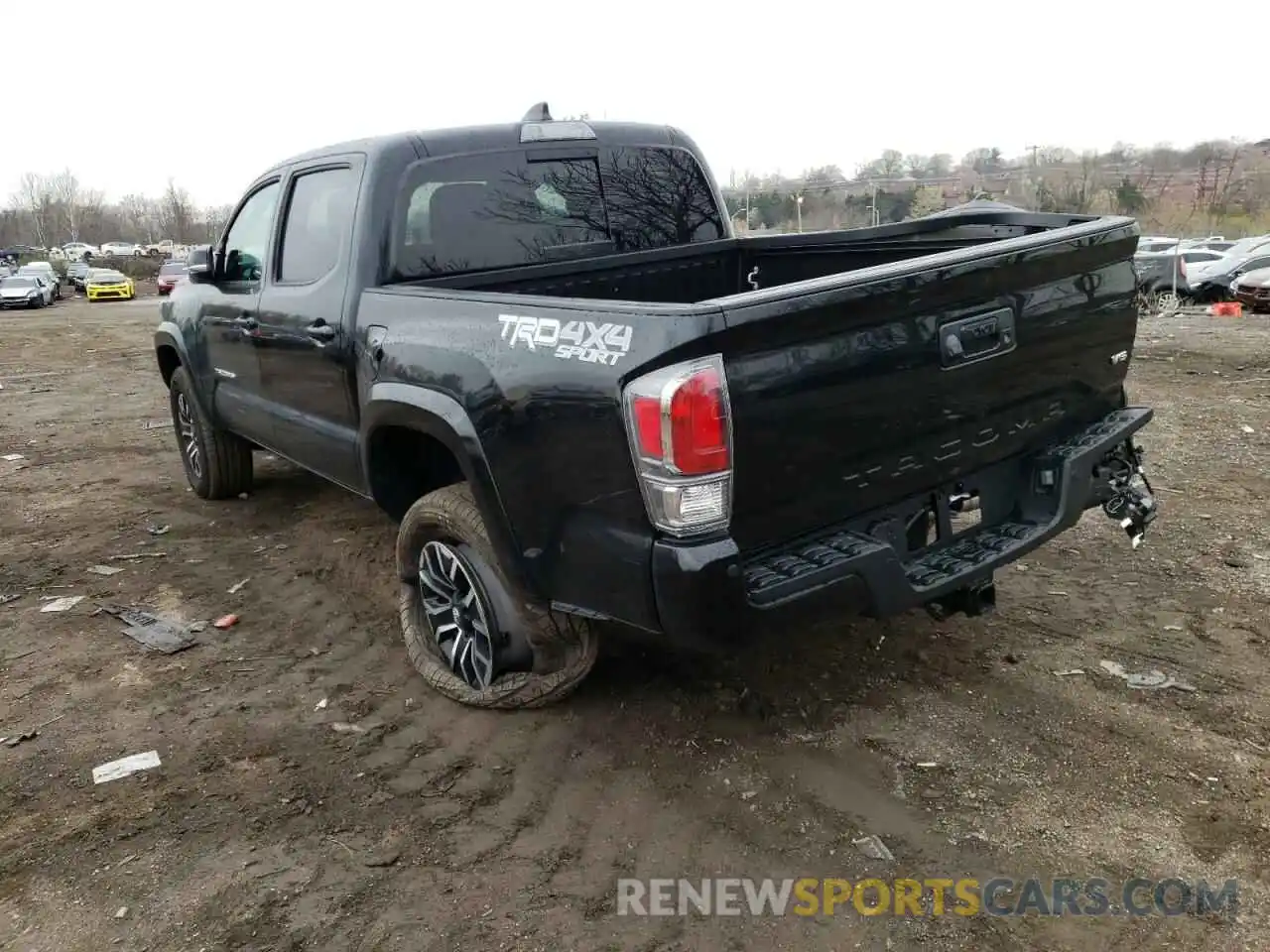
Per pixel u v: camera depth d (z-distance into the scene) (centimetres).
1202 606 420
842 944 246
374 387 364
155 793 318
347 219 404
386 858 283
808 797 302
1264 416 763
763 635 264
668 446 249
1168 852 272
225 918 261
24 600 484
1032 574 463
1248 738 322
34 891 274
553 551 295
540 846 287
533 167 439
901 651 392
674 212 496
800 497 276
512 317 298
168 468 752
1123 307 357
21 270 4497
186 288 601
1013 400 323
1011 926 249
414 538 366
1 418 1016
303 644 430
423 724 357
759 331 253
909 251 456
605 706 358
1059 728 334
